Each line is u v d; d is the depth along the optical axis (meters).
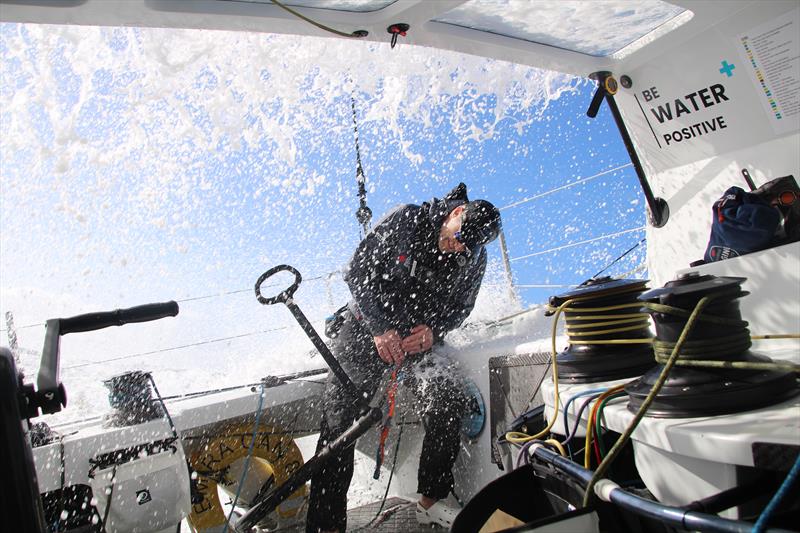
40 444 2.35
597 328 1.54
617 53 1.92
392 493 3.07
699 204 1.92
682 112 1.89
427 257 2.89
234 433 2.80
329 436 2.77
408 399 2.97
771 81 1.67
